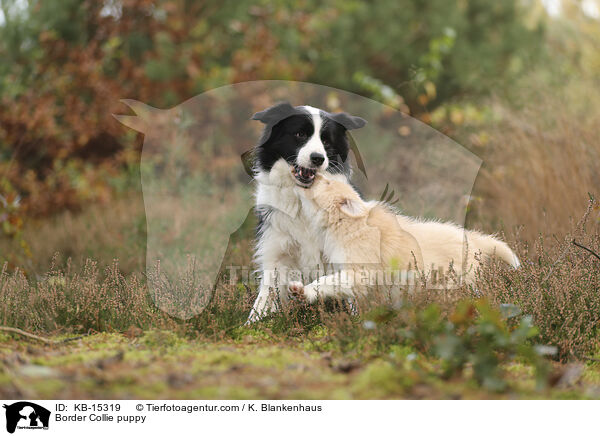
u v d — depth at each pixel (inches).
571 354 198.1
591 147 378.6
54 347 212.1
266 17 741.3
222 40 749.3
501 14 778.8
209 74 695.7
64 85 622.2
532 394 170.2
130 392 164.4
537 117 430.0
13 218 386.9
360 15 771.4
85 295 249.0
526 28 750.5
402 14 776.3
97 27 692.1
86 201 600.4
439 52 660.1
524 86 516.7
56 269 308.0
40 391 162.4
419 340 192.5
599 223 290.8
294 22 737.0
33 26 645.3
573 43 574.2
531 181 389.7
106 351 203.8
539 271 232.7
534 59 592.4
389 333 197.6
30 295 249.4
